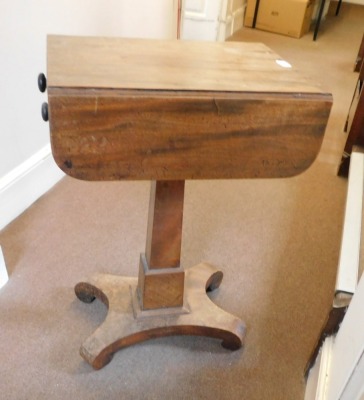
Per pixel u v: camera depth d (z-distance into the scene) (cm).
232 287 130
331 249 148
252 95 72
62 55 79
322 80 288
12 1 126
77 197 163
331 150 210
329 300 128
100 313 118
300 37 374
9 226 146
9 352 106
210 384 103
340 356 86
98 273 122
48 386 100
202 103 70
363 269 104
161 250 100
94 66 75
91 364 102
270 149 78
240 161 78
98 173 74
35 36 139
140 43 91
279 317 122
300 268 139
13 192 146
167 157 75
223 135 74
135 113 69
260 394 102
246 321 120
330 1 448
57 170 169
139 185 172
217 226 155
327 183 187
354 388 75
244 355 111
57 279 127
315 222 162
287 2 362
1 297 120
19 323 113
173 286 105
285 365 109
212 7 331
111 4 176
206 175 79
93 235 145
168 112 70
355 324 80
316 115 75
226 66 83
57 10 146
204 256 141
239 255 143
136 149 73
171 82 72
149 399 99
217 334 108
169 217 96
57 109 66
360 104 172
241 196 174
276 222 160
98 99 67
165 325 106
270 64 86
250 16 385
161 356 109
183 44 93
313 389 96
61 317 116
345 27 411
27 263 132
